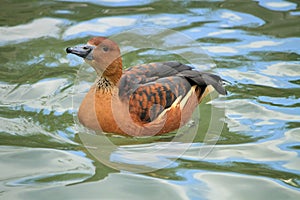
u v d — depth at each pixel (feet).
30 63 56.49
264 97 51.26
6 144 44.14
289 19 64.23
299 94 51.39
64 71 55.62
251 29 62.23
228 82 53.36
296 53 57.72
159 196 37.96
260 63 56.29
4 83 53.11
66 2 68.80
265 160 42.27
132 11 66.13
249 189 38.68
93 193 38.09
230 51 58.18
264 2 68.54
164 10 66.39
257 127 46.98
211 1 69.00
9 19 64.39
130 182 39.60
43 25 63.05
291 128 46.55
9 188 38.42
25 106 49.98
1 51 58.18
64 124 47.62
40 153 43.11
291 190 38.52
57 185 38.96
